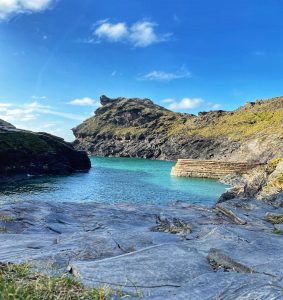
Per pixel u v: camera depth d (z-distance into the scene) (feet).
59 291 19.65
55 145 336.90
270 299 19.84
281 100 602.85
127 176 284.41
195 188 204.23
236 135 513.45
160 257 30.78
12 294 17.13
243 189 146.20
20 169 277.44
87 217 62.85
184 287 22.98
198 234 48.62
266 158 414.41
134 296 21.91
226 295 20.74
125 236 43.47
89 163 376.68
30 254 34.99
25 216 59.11
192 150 561.02
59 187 208.64
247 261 31.07
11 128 376.48
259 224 58.70
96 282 24.50
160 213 66.80
